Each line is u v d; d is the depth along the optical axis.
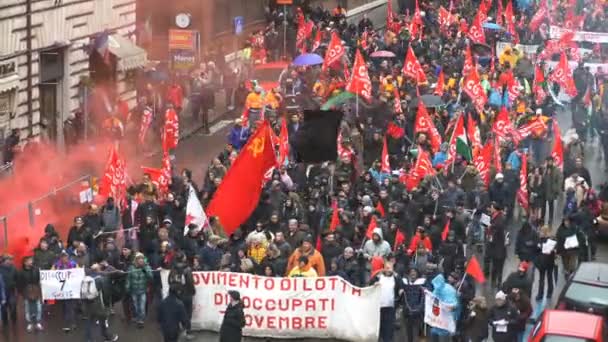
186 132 44.12
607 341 22.53
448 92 41.91
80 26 41.72
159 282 25.33
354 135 37.09
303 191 30.77
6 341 24.39
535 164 35.03
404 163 33.31
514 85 40.81
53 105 40.72
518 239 27.20
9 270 24.84
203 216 26.33
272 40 56.72
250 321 24.83
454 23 58.66
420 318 23.86
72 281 24.72
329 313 24.69
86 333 24.28
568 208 30.73
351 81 37.59
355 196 29.78
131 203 28.30
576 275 25.03
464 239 27.67
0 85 36.56
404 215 28.17
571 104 45.66
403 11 70.75
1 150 35.12
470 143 34.88
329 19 62.50
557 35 55.47
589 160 40.56
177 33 45.81
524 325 23.28
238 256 25.95
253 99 39.78
